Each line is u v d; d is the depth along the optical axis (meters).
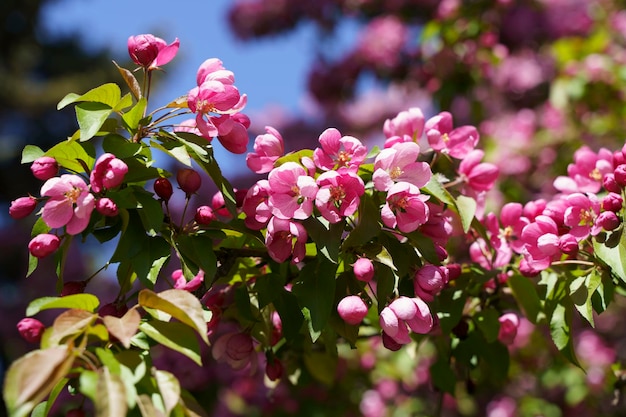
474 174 1.08
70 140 0.95
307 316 0.94
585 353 2.00
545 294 1.06
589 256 1.01
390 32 2.62
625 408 1.72
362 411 1.82
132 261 0.94
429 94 2.15
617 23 2.45
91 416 1.47
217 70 0.99
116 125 0.97
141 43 0.98
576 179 1.10
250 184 3.03
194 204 2.89
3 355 3.47
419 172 0.98
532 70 2.46
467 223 1.03
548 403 1.94
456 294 1.07
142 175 0.95
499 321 1.09
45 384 0.79
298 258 0.95
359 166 0.98
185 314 0.86
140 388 0.85
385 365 1.75
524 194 2.08
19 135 5.00
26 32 5.12
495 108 2.49
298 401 1.64
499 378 1.11
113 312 0.94
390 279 0.96
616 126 2.01
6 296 3.88
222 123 0.97
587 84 1.96
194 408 0.89
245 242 1.03
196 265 0.95
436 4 2.62
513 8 2.42
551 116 2.21
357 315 0.93
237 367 1.03
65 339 0.85
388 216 0.94
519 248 1.09
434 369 1.14
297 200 0.95
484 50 2.03
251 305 1.03
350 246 0.96
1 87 4.83
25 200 0.96
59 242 0.94
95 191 0.92
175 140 0.97
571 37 2.45
